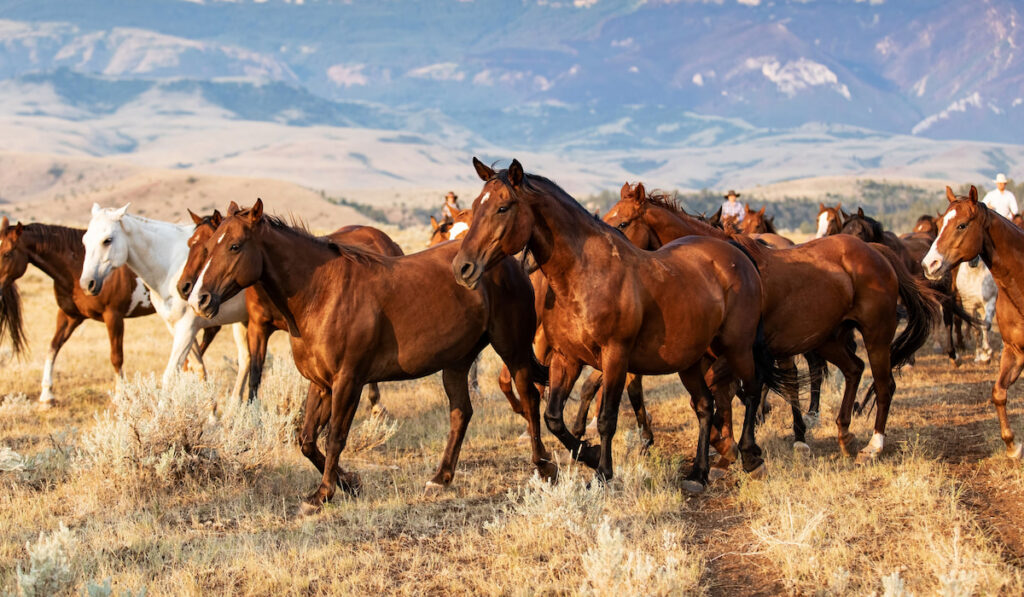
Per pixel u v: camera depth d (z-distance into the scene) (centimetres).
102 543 943
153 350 2372
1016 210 1956
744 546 916
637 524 958
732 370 1143
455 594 822
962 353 2177
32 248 1619
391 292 1051
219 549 928
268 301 1175
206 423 1206
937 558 816
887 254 1333
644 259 1051
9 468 1185
